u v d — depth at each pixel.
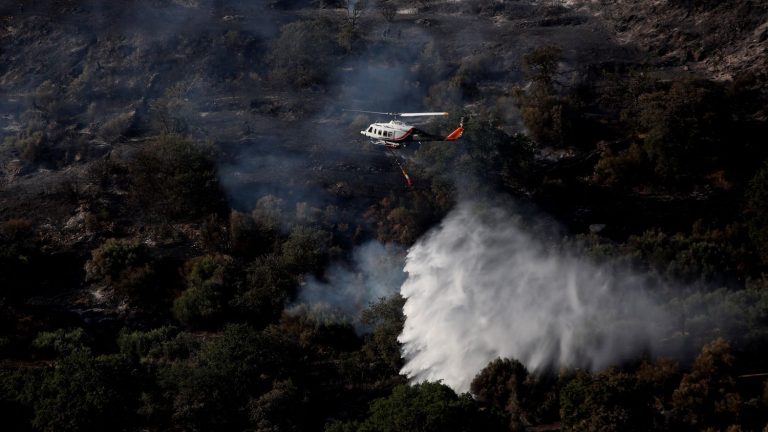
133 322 95.69
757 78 129.38
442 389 73.75
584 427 70.06
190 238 106.56
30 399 78.00
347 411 82.31
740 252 95.88
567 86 134.25
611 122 126.31
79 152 122.38
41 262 102.75
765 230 95.81
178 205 106.88
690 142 112.44
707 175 114.50
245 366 81.38
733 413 72.19
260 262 99.38
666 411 74.62
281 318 94.06
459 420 69.19
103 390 77.50
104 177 115.88
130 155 120.44
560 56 135.00
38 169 120.56
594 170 117.06
